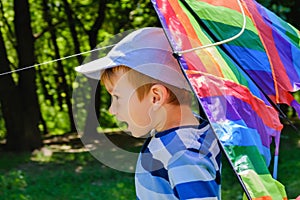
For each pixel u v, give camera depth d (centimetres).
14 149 1143
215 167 152
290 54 184
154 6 136
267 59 175
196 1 165
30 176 841
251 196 126
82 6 1417
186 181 143
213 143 153
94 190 744
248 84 156
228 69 149
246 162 130
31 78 1162
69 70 1678
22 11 1155
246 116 141
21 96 1162
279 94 179
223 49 164
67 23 1487
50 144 1262
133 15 1387
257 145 140
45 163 981
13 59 1550
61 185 780
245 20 167
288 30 193
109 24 1493
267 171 136
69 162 984
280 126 166
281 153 898
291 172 775
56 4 1415
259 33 178
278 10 785
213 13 164
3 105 1160
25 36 1163
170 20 137
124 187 764
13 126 1151
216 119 130
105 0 1348
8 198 699
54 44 1595
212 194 144
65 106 1744
